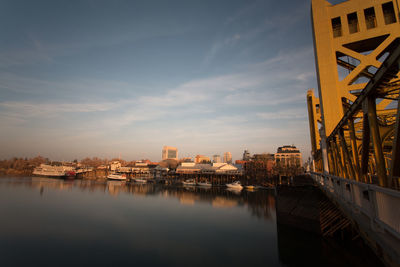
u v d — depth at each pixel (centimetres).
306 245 2447
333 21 2142
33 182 10331
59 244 2669
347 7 2044
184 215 4359
